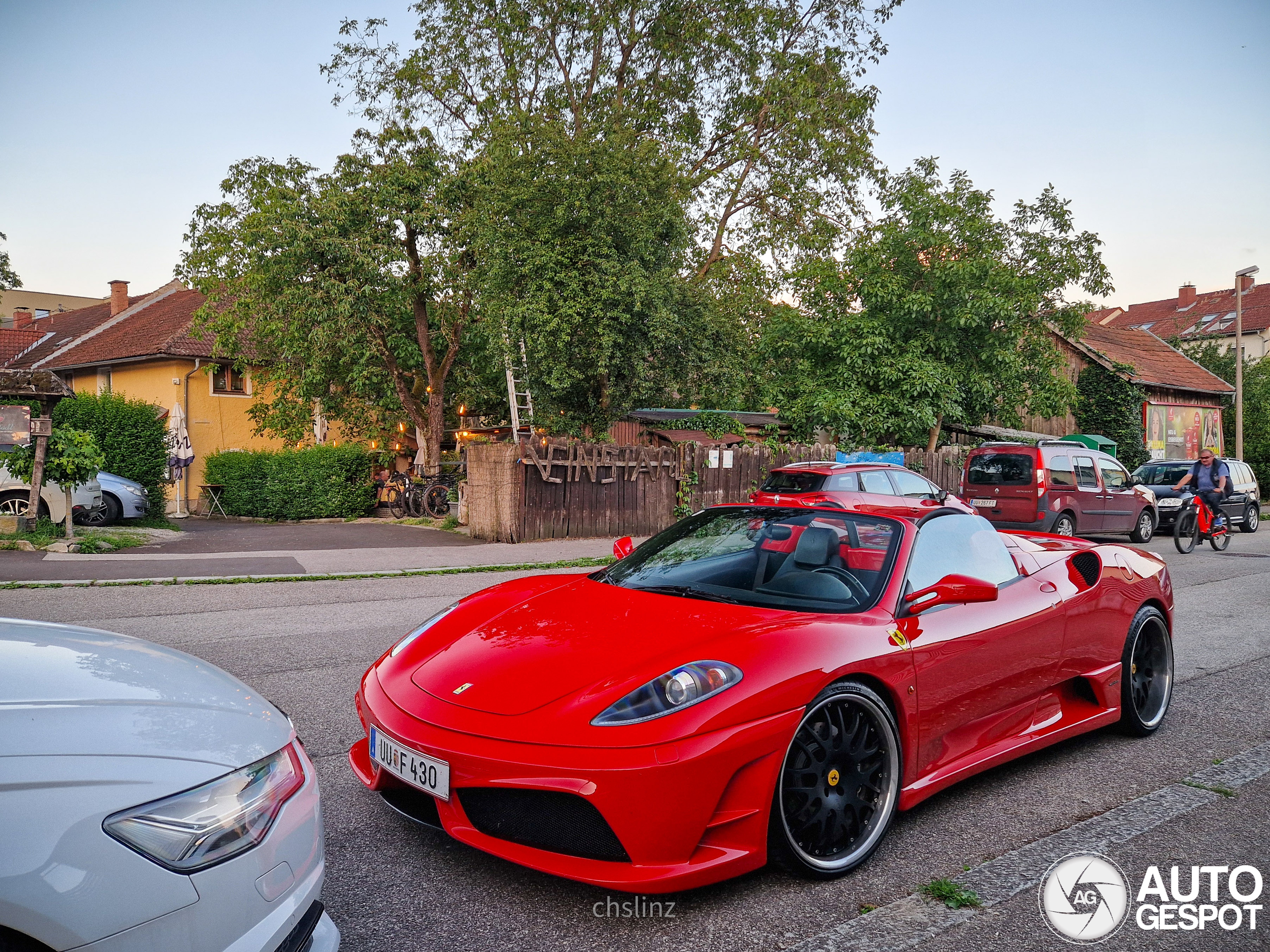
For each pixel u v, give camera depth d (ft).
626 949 8.01
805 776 9.32
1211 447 110.63
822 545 12.12
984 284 56.90
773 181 79.61
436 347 70.69
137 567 32.27
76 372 92.53
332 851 9.92
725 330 60.29
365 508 66.74
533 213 52.95
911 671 10.34
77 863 4.95
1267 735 15.02
